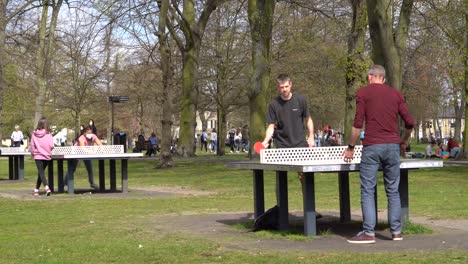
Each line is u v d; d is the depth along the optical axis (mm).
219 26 47062
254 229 10281
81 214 13164
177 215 12852
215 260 7754
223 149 50688
